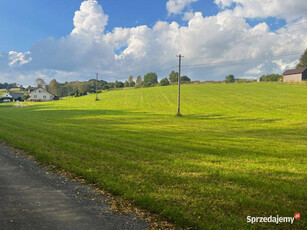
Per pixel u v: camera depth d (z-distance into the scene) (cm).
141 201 543
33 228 434
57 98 10225
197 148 1181
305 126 2283
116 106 5088
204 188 625
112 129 1939
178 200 550
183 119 2930
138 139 1444
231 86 7981
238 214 489
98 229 435
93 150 1066
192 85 9306
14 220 462
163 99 5941
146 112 3878
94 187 647
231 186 643
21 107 5809
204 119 2936
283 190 612
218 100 5238
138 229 438
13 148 1135
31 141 1277
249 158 986
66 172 772
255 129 2091
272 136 1698
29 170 795
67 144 1190
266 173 766
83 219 471
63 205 534
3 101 9256
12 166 838
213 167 819
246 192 603
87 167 807
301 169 826
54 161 880
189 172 763
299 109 3678
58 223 454
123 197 575
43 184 666
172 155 1005
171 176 718
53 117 3144
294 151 1158
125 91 8969
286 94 5509
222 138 1559
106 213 498
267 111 3622
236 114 3428
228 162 904
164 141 1369
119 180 680
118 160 895
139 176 720
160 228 442
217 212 493
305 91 5797
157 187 631
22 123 2255
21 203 541
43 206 528
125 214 495
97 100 6625
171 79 14438
